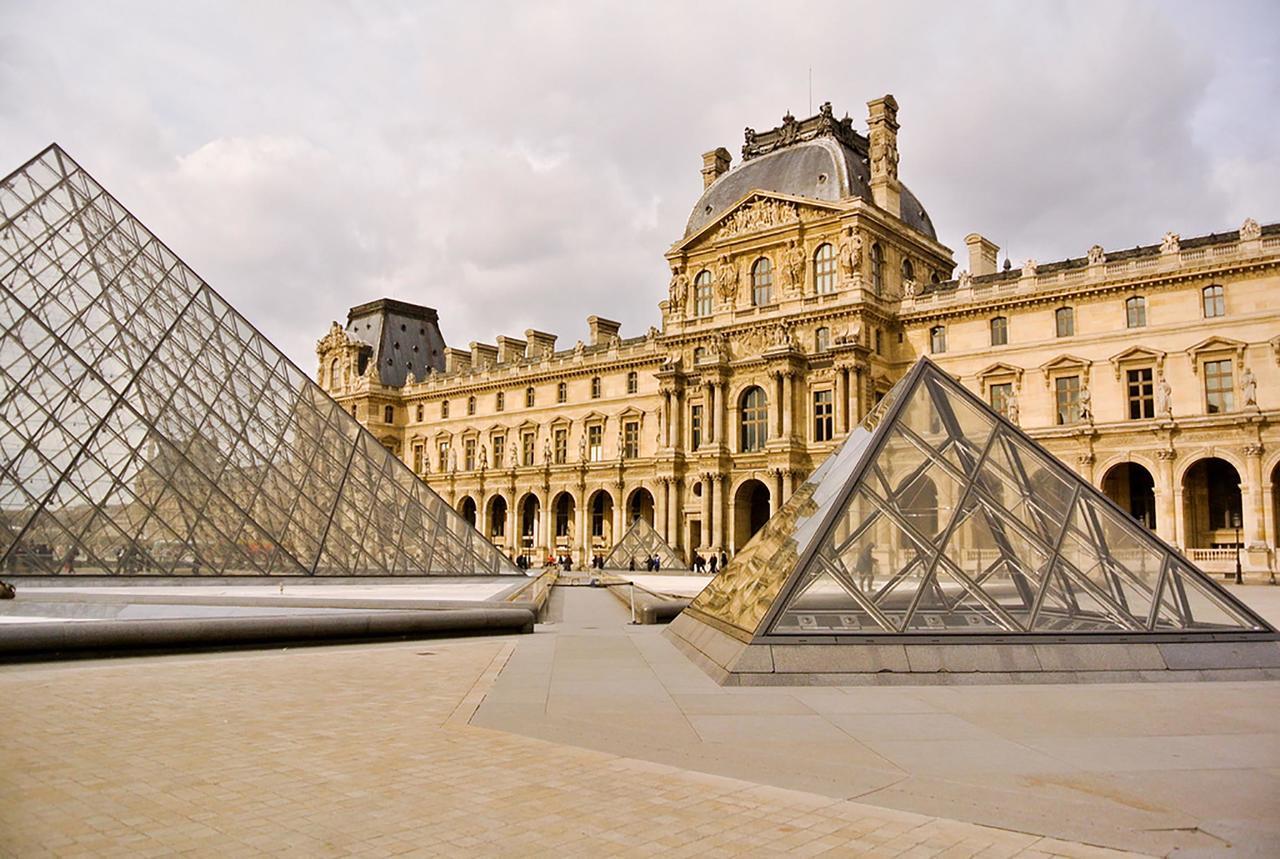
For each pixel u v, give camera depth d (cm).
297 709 1744
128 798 1166
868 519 2361
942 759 1395
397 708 1762
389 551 5309
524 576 6216
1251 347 7500
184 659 2442
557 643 2877
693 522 10219
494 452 13500
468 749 1443
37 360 4644
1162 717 1714
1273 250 7406
